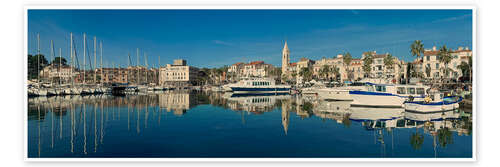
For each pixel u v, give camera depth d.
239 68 166.50
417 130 18.44
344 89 46.03
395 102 31.17
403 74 84.81
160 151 13.30
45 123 21.03
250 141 15.35
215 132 17.86
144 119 23.48
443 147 14.09
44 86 62.12
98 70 136.38
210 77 163.00
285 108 33.03
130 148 13.80
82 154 12.70
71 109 30.84
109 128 19.08
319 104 38.56
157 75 151.62
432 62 73.75
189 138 16.05
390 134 17.14
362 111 29.00
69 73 81.00
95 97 54.22
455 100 29.84
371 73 88.56
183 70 151.12
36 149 13.45
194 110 30.70
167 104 38.25
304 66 121.88
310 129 18.91
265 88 76.44
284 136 16.66
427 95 29.92
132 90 86.38
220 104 38.78
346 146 14.27
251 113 28.00
